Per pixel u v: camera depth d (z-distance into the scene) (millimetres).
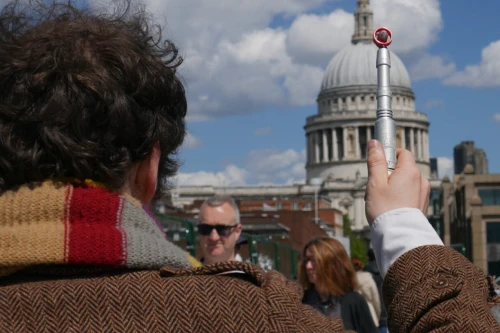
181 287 2281
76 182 2414
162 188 2842
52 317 2223
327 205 162125
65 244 2264
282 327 2266
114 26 2725
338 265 9242
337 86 186125
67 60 2389
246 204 151375
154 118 2545
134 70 2484
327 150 184125
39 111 2348
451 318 2244
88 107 2379
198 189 172500
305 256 9367
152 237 2412
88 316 2232
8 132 2359
